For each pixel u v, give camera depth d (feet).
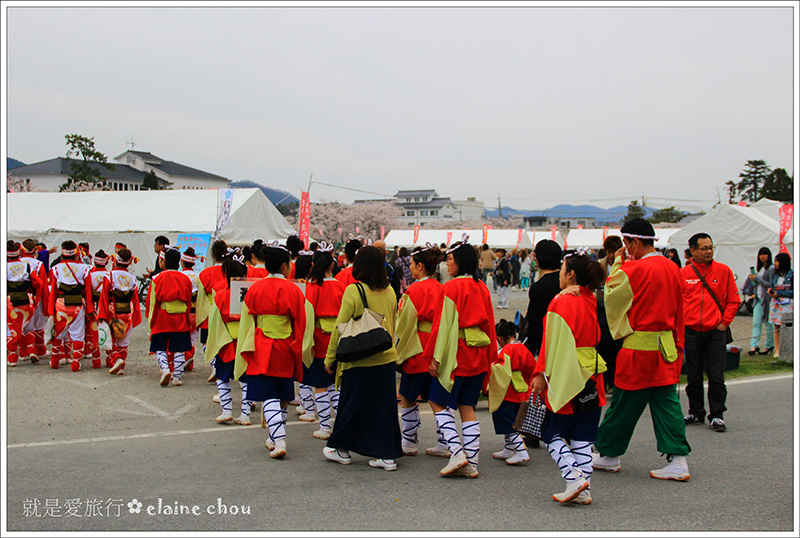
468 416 16.43
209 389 26.84
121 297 29.01
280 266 18.06
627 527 12.68
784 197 152.05
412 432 18.29
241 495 14.47
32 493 14.52
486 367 16.49
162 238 35.94
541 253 18.92
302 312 18.16
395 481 15.71
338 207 222.28
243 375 18.13
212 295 25.93
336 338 16.65
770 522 12.98
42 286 31.45
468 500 14.32
